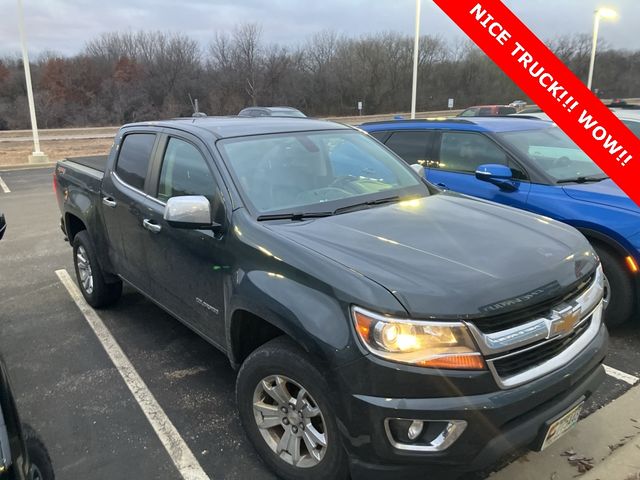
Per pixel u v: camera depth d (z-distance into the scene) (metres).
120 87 57.62
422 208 3.18
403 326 2.09
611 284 4.14
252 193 3.04
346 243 2.58
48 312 5.00
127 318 4.83
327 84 60.19
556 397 2.31
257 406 2.72
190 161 3.44
